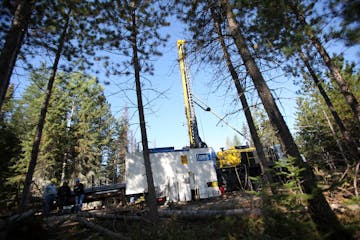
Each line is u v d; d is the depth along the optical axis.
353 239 3.76
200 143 13.87
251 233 4.24
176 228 5.29
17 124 18.45
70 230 6.58
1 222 4.87
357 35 3.93
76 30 8.14
